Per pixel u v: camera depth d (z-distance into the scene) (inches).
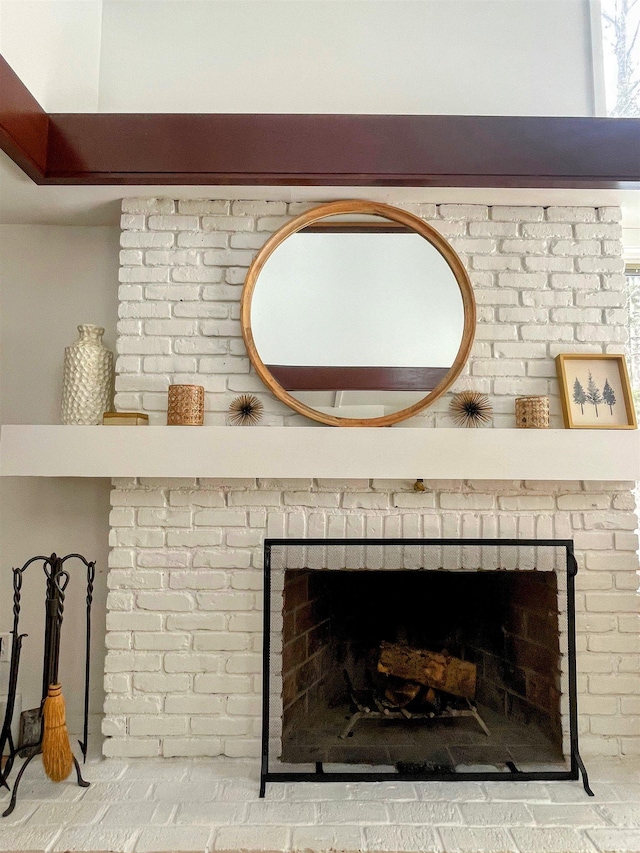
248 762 75.7
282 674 72.7
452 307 81.3
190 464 73.8
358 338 80.7
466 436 74.4
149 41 90.7
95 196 81.4
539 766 71.7
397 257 82.0
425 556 73.0
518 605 76.2
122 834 60.1
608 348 82.0
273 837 59.8
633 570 79.1
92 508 87.8
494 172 75.9
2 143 66.8
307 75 90.3
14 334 89.6
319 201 83.2
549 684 74.6
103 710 84.3
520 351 81.8
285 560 72.7
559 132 76.4
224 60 90.4
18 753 75.8
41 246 91.0
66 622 86.0
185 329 81.3
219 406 80.6
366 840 59.5
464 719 73.7
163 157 75.4
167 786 69.6
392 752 72.1
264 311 80.8
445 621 76.7
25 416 88.6
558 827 62.0
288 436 74.1
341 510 79.4
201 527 78.8
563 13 91.9
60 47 80.3
